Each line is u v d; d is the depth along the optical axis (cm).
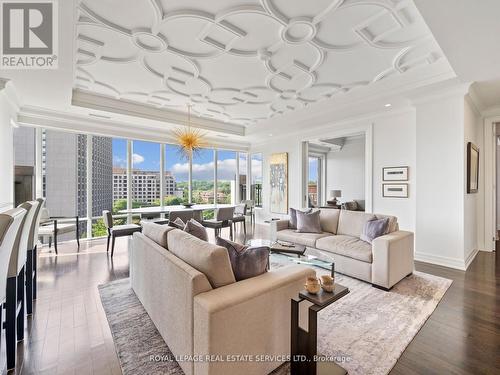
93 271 346
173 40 270
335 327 210
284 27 244
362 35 257
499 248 466
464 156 356
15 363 170
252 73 349
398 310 238
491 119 444
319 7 220
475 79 326
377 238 293
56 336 201
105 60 305
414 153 434
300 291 158
